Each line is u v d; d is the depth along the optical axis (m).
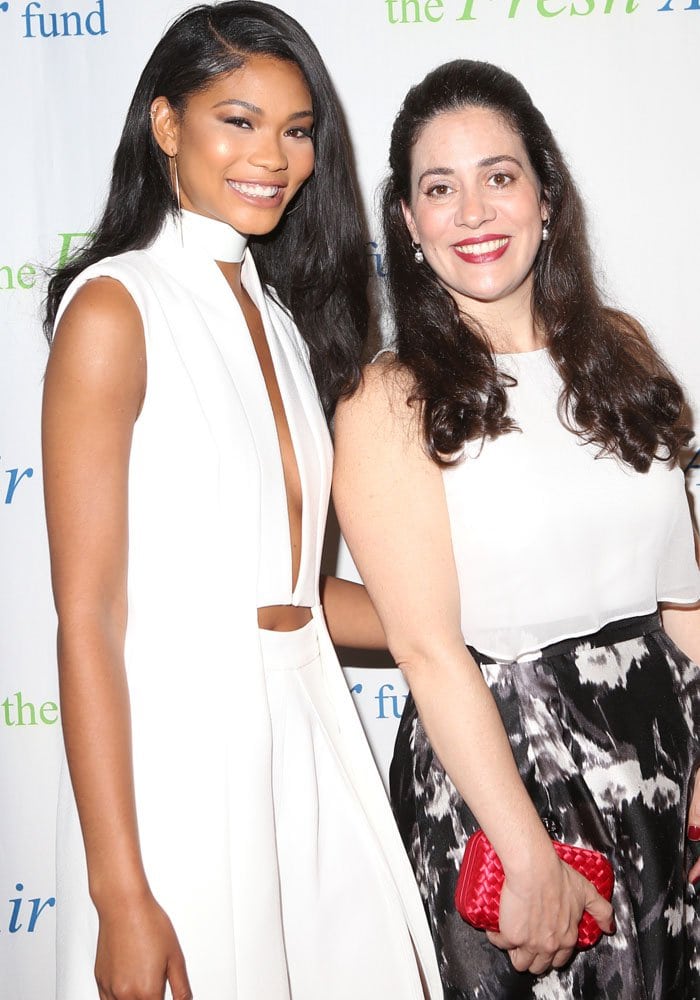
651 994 1.19
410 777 1.30
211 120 1.13
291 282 1.36
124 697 1.01
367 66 1.77
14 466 1.80
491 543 1.20
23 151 1.76
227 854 1.05
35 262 1.78
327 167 1.29
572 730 1.20
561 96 1.79
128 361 1.03
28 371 1.79
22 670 1.83
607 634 1.23
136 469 1.07
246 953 1.05
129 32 1.75
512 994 1.21
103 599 1.01
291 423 1.20
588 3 1.78
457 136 1.25
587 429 1.25
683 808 1.23
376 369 1.28
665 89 1.79
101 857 0.98
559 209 1.33
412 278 1.31
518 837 1.13
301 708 1.16
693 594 1.36
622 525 1.24
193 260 1.16
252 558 1.09
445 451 1.18
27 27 1.75
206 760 1.06
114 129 1.77
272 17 1.16
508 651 1.22
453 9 1.77
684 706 1.26
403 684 1.92
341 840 1.18
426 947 1.23
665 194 1.81
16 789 1.85
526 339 1.33
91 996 1.06
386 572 1.20
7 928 1.88
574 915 1.15
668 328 1.84
